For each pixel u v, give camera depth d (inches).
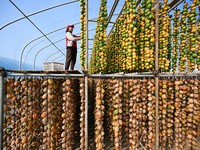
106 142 100.0
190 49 88.4
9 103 66.7
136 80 76.6
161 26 92.3
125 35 93.4
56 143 79.5
